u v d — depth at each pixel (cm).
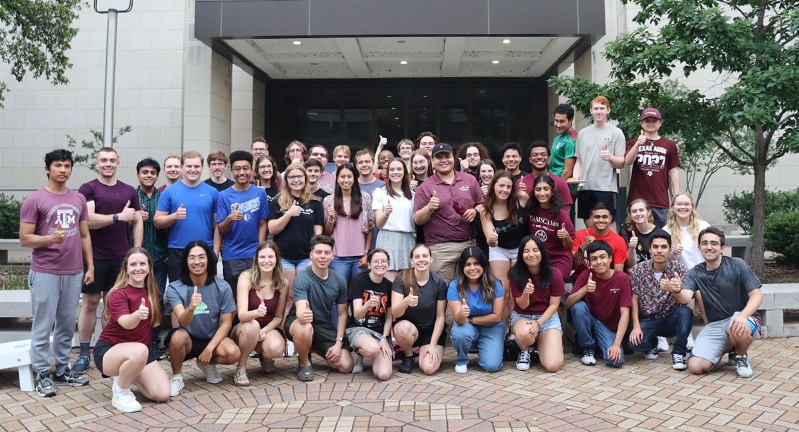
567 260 621
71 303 527
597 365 588
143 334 486
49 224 512
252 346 525
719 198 1627
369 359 625
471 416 438
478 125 1678
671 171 702
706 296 552
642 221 638
